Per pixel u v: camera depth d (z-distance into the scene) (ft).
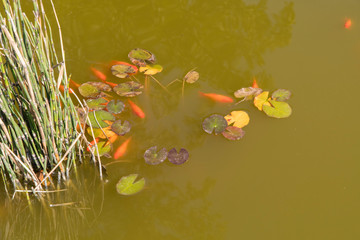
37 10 5.32
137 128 7.15
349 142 7.02
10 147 6.19
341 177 6.64
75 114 6.52
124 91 7.39
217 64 8.13
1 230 6.15
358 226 6.11
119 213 6.29
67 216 6.30
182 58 8.22
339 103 7.50
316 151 6.91
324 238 6.00
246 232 6.07
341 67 8.06
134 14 9.07
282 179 6.62
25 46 5.51
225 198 6.43
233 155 6.88
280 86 7.75
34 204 6.38
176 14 9.10
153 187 6.51
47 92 5.85
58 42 8.39
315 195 6.45
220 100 7.50
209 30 8.78
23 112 6.12
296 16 9.05
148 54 8.01
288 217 6.23
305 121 7.27
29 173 6.32
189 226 6.13
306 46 8.44
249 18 9.03
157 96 7.59
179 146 6.94
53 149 6.23
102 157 6.82
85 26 8.74
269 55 8.29
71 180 6.62
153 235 6.04
